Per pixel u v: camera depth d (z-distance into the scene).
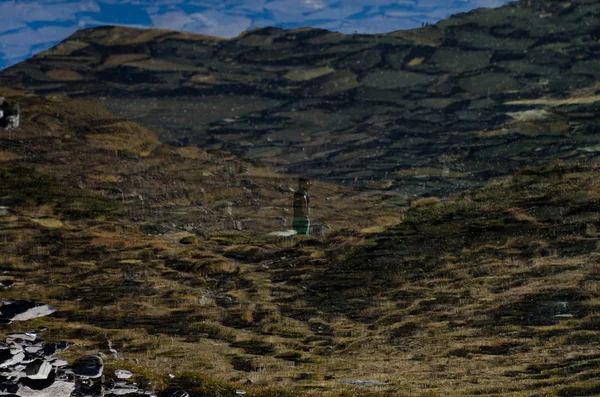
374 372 64.12
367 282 104.12
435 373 62.28
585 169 146.88
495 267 103.38
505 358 66.44
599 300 81.94
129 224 137.00
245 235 132.00
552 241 110.12
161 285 103.56
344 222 136.62
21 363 44.66
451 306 88.75
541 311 81.19
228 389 55.03
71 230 129.75
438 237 120.56
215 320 88.81
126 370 55.34
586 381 56.22
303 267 114.50
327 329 86.12
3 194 146.25
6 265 108.75
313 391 55.94
